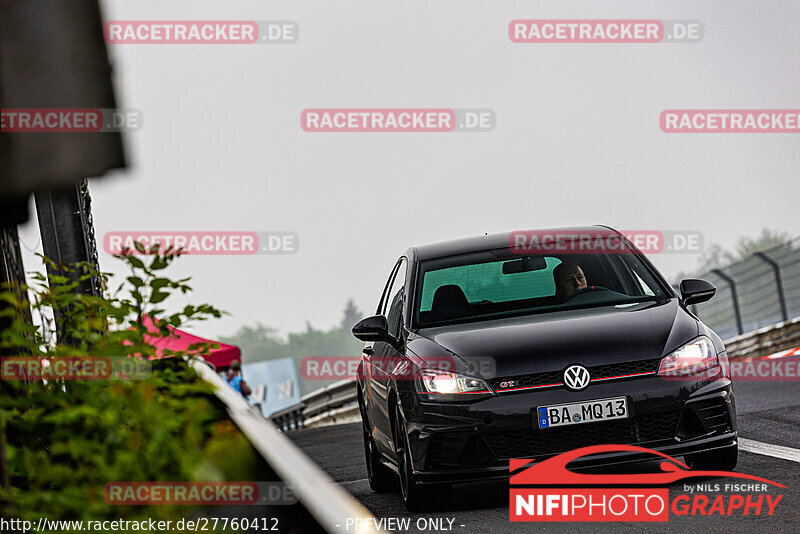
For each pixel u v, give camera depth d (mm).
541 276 24703
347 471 32094
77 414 11094
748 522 17078
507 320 23172
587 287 24188
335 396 81562
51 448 11930
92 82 8672
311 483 7383
